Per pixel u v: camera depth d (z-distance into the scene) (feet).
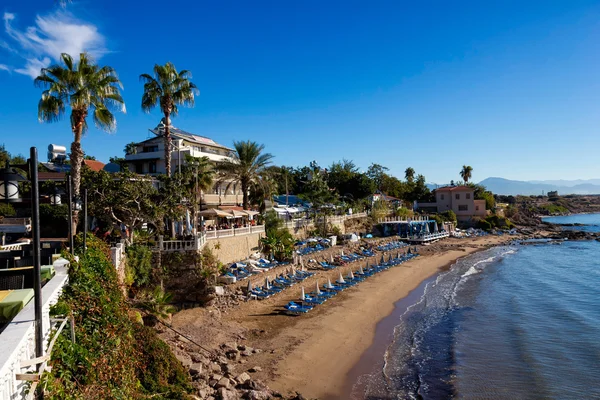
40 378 24.22
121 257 84.48
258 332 89.25
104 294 48.37
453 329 96.07
